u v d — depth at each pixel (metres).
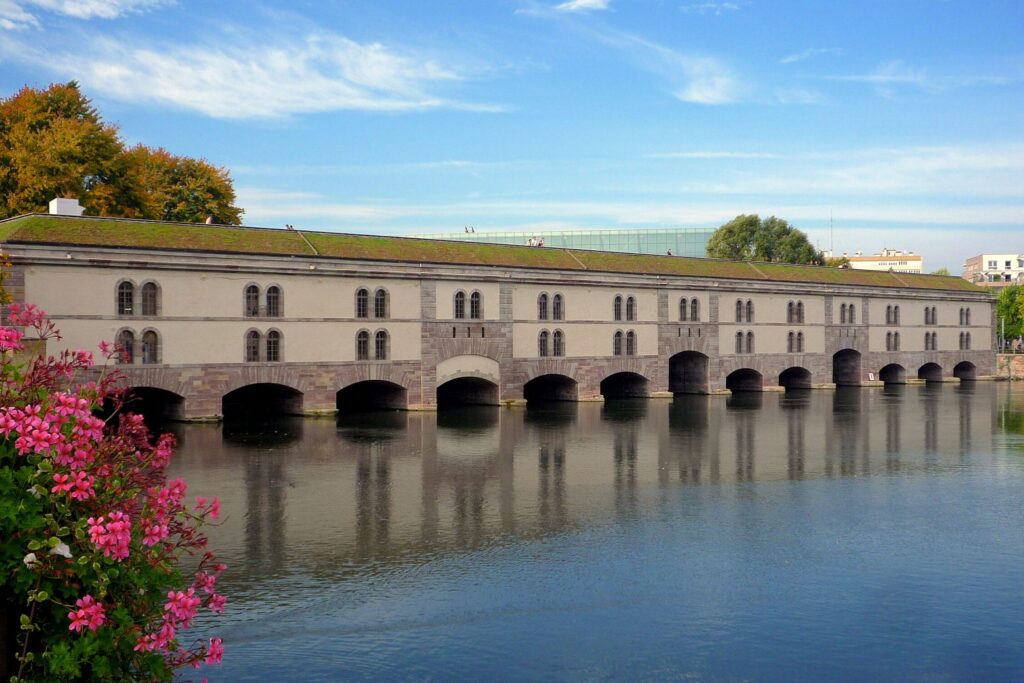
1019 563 27.14
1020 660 20.09
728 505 34.66
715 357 88.88
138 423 12.85
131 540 11.69
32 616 10.93
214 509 12.62
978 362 117.38
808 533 30.45
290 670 19.12
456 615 22.39
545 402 78.44
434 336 68.44
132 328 53.94
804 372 99.75
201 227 59.97
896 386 104.81
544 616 22.39
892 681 19.03
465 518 32.00
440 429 56.97
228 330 58.03
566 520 31.84
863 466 44.12
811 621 22.30
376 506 33.75
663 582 25.06
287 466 42.28
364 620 21.95
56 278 50.97
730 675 19.23
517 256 77.12
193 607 11.34
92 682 11.30
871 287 103.50
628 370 81.94
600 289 79.62
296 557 26.84
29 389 11.89
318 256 62.16
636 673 19.28
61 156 68.38
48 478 11.10
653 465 43.75
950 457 47.28
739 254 136.88
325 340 62.62
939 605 23.50
